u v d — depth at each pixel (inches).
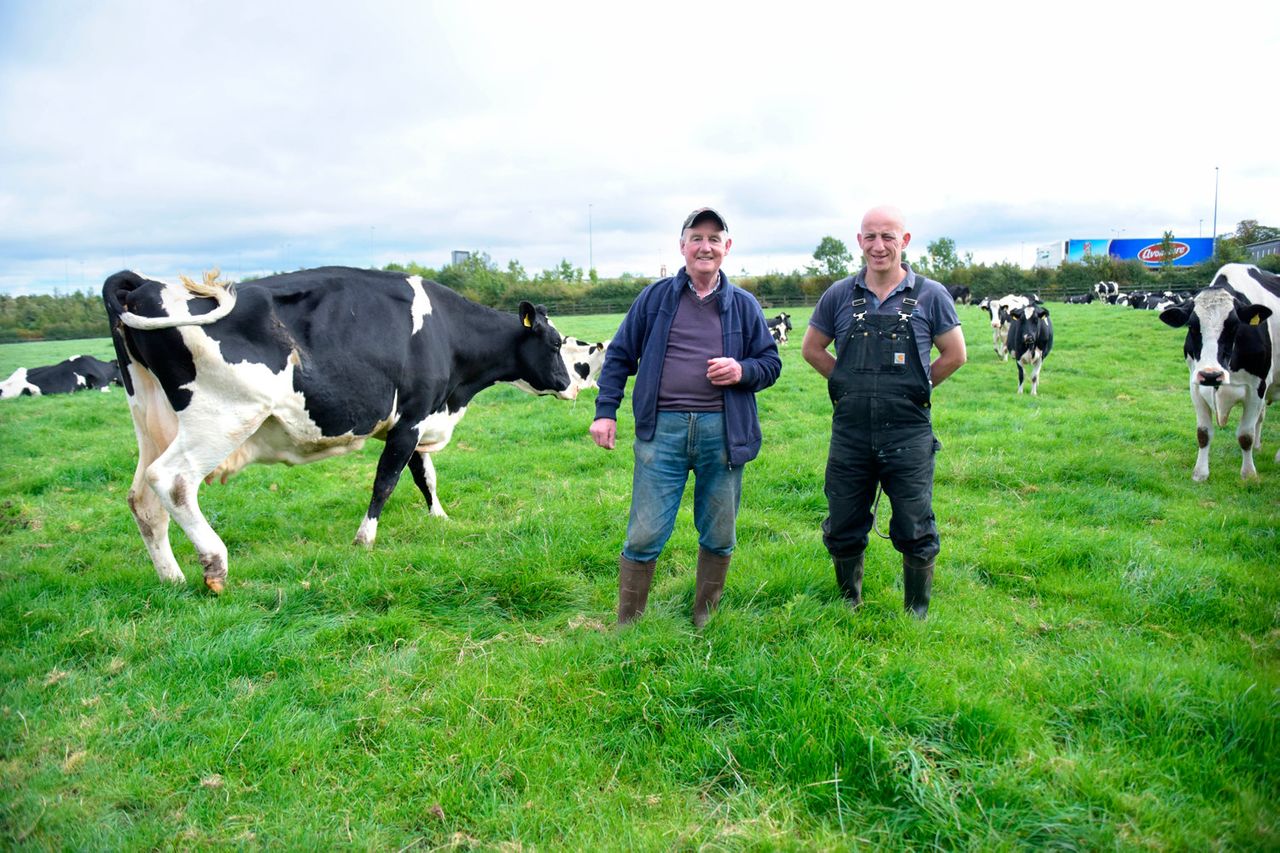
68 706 137.1
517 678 141.6
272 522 253.3
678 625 159.6
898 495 162.1
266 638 159.0
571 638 161.6
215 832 107.3
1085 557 203.9
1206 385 278.1
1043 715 125.6
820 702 124.0
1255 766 111.7
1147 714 122.5
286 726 129.5
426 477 262.4
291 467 328.8
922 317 157.6
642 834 104.0
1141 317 1074.1
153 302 181.5
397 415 233.1
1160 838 98.0
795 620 158.1
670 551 211.5
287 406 200.7
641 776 118.0
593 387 608.4
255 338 190.7
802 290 2415.1
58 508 277.6
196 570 206.5
